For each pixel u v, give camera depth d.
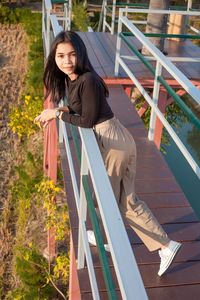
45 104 9.22
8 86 17.70
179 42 10.30
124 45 9.44
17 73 19.28
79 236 3.42
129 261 1.90
